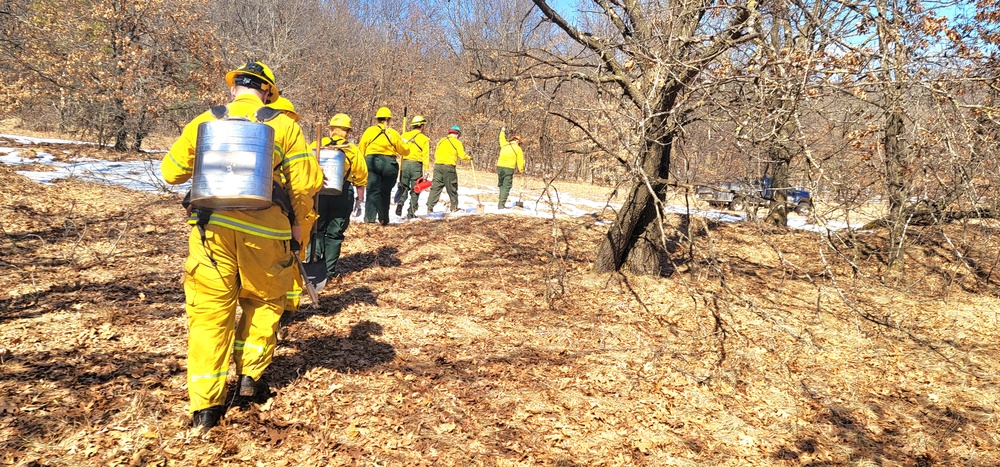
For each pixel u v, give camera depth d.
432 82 36.38
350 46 37.94
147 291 5.48
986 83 5.90
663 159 7.11
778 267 9.36
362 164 6.21
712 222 12.10
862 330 6.48
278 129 3.27
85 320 4.58
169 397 3.58
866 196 7.18
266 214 3.21
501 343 5.20
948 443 4.16
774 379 5.02
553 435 3.71
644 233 7.55
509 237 9.38
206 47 17.53
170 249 6.94
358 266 7.17
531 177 23.20
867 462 3.85
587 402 4.23
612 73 6.90
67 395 3.43
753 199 5.64
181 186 10.79
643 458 3.60
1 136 14.92
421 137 10.42
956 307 7.45
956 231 9.98
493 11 28.97
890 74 5.51
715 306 6.66
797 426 4.25
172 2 17.28
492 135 31.16
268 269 3.31
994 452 4.07
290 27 31.27
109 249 6.66
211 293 3.17
